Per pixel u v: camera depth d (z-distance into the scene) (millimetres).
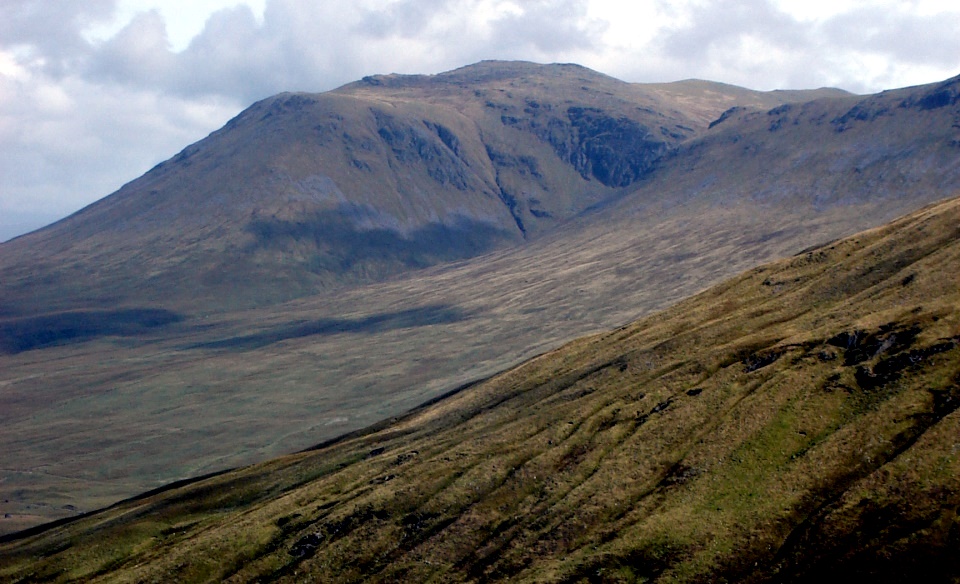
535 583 79625
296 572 105500
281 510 126188
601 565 78688
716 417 99125
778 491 79250
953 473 67938
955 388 80625
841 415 87375
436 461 124500
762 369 104938
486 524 101625
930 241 125688
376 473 131375
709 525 78500
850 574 63656
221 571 111375
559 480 103500
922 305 99812
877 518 67688
